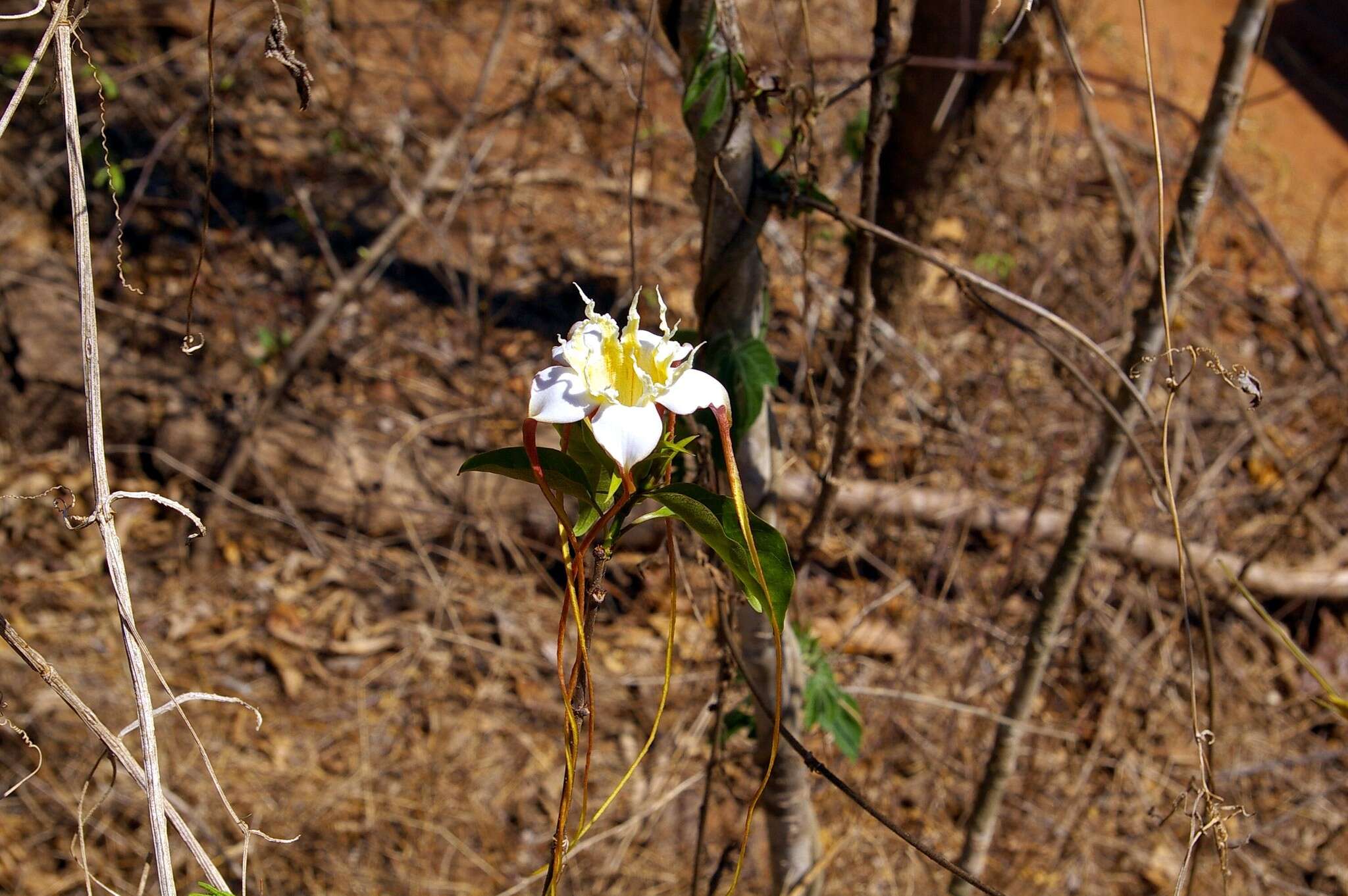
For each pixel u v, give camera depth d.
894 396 5.09
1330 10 8.23
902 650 4.28
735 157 1.95
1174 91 6.96
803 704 2.60
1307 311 5.80
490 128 5.83
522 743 4.02
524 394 4.85
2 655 3.82
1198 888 3.92
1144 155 6.27
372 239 5.32
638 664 4.24
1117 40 7.32
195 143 5.24
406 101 5.59
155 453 4.38
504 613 4.31
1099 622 4.38
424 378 4.86
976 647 3.99
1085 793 4.10
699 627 4.30
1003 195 5.67
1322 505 4.99
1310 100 7.70
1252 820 4.17
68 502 1.40
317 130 5.56
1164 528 4.64
